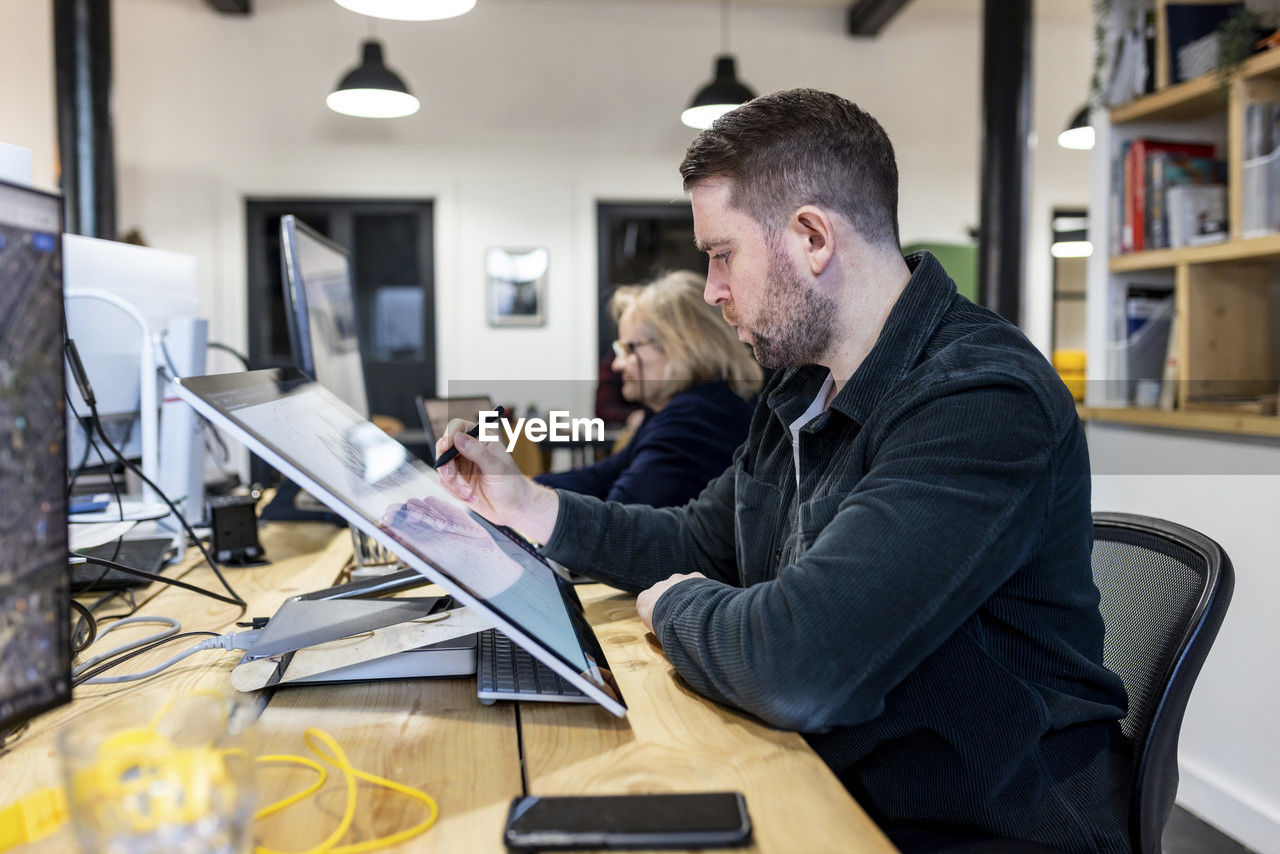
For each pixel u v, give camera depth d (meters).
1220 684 2.04
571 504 1.13
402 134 5.80
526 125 5.90
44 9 5.38
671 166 6.01
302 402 0.91
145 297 1.60
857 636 0.71
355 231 5.96
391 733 0.74
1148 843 0.84
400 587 1.08
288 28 5.67
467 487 1.10
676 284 1.89
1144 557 1.04
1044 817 0.81
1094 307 2.64
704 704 0.79
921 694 0.81
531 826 0.57
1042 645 0.84
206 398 0.66
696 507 1.20
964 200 6.20
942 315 0.90
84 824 0.45
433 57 5.82
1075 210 6.21
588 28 5.92
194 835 0.46
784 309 0.91
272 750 0.70
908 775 0.82
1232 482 2.02
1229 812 2.00
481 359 5.95
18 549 0.51
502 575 0.81
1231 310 2.39
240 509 1.43
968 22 6.17
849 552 0.73
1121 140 2.59
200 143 5.62
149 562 1.33
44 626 0.53
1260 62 2.10
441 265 5.88
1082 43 6.18
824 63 6.08
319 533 1.72
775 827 0.58
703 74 6.00
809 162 0.88
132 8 5.54
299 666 0.85
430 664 0.86
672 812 0.59
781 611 0.73
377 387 5.98
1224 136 2.61
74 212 4.23
